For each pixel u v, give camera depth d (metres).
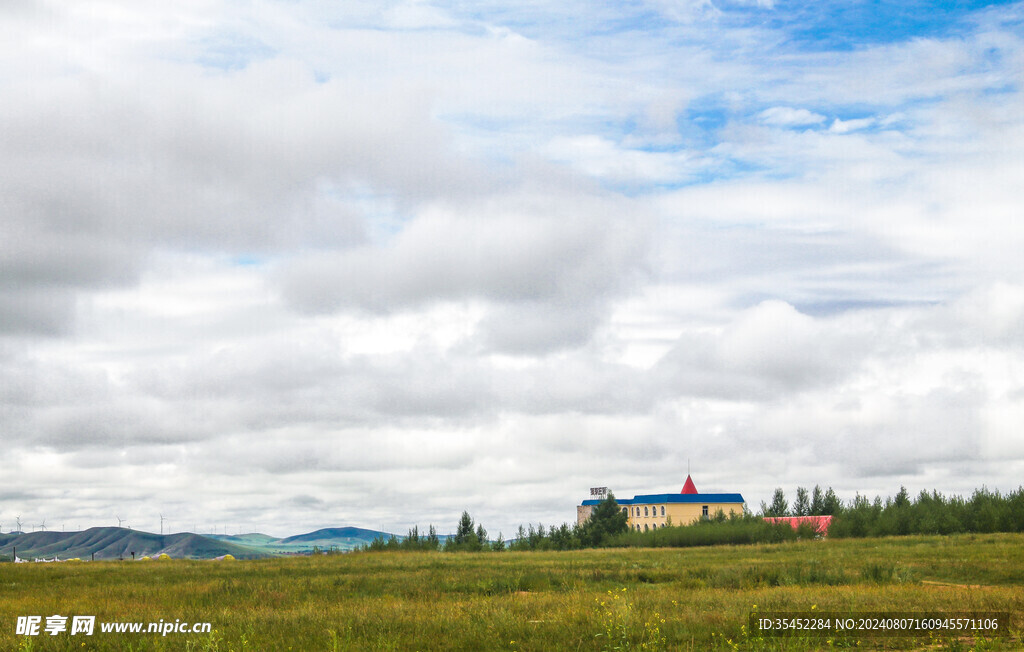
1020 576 34.31
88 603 28.89
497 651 18.31
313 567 50.50
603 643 18.67
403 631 20.75
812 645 18.06
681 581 35.25
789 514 150.75
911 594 25.98
